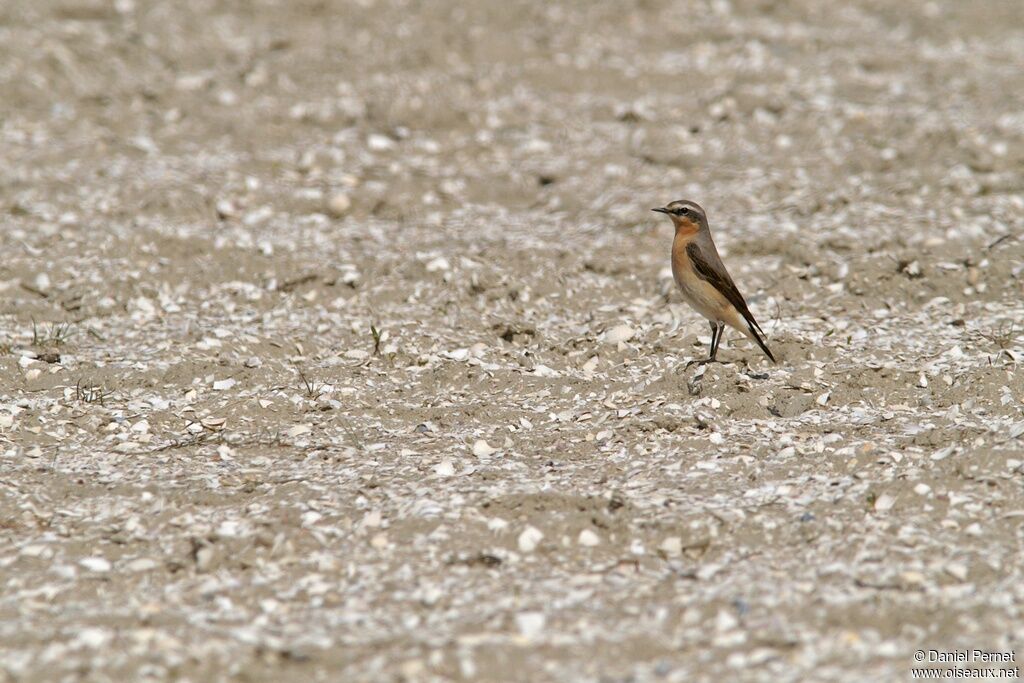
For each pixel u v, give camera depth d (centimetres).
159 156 1978
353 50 2450
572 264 1605
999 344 1362
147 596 895
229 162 1958
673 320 1462
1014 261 1546
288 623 856
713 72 2378
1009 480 1016
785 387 1269
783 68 2392
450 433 1200
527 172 1948
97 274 1558
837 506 998
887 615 842
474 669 791
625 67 2397
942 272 1537
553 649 815
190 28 2533
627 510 1003
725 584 898
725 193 1838
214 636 830
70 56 2322
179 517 1007
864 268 1547
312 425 1216
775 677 776
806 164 1927
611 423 1212
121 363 1345
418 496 1035
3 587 905
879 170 1902
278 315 1491
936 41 2639
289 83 2284
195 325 1455
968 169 1852
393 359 1377
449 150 2039
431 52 2423
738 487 1048
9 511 1017
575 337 1429
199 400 1268
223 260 1612
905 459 1080
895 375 1278
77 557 949
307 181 1906
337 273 1568
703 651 812
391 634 837
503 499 1016
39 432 1184
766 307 1491
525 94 2255
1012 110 2117
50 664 789
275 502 1029
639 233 1712
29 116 2116
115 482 1076
